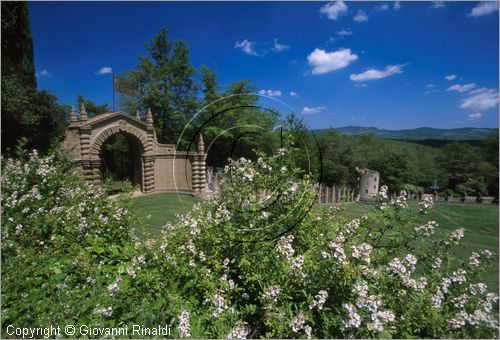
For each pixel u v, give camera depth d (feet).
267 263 8.23
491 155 73.87
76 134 45.16
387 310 6.63
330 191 33.68
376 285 7.46
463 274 8.14
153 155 51.44
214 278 8.40
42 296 9.10
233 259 8.72
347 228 9.70
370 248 7.59
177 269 8.69
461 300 7.39
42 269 10.18
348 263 6.95
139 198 44.80
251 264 8.41
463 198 57.41
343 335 6.68
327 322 6.73
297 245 9.65
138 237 15.02
